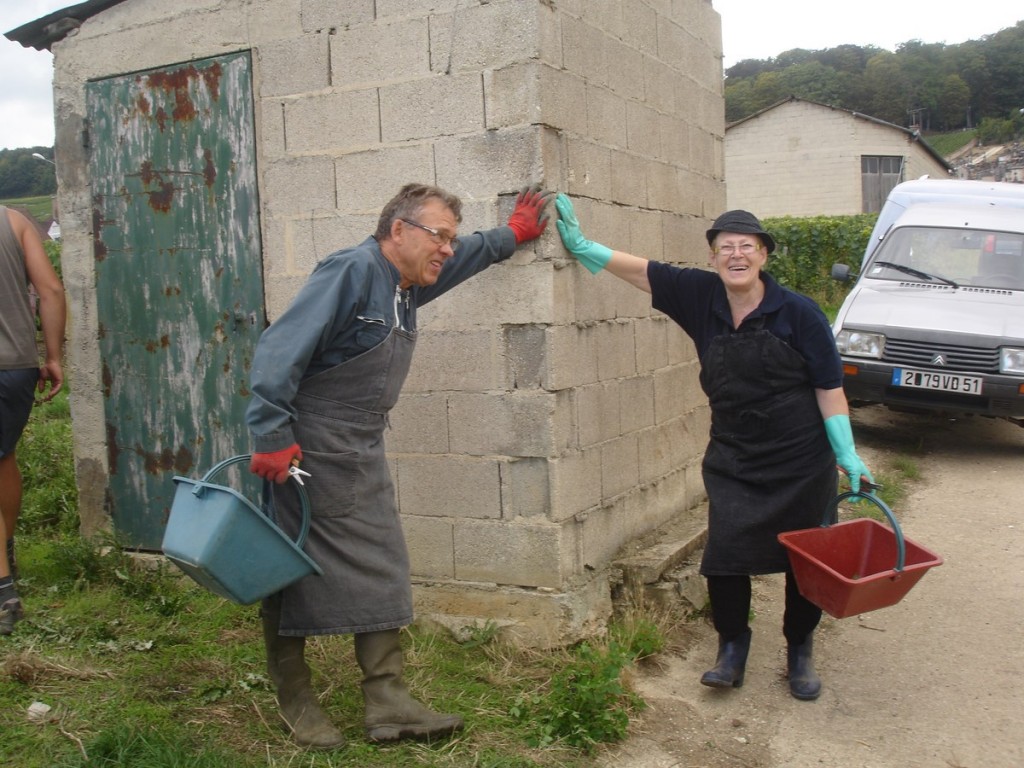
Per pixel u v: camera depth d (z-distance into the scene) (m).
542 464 3.93
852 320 7.82
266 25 4.34
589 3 4.19
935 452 8.00
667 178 4.99
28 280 4.32
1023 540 5.77
